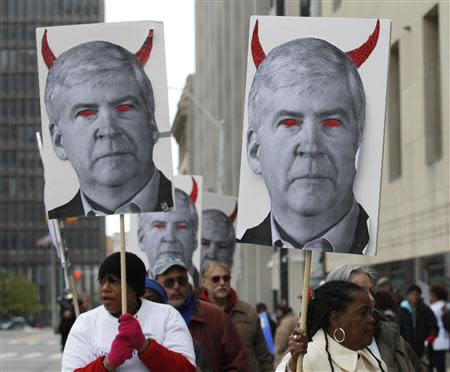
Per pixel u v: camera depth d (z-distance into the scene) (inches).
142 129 337.4
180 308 398.3
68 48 338.0
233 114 2102.6
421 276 1087.6
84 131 338.0
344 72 310.3
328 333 280.8
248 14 1872.5
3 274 6550.2
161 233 613.6
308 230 310.5
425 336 723.4
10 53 6815.9
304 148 310.8
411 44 1101.1
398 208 1180.5
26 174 6796.3
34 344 2896.2
